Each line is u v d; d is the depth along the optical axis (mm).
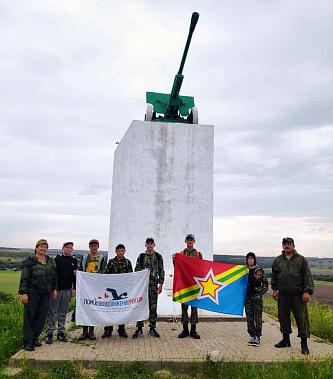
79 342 6387
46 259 6285
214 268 6844
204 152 9281
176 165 9125
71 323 8102
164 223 8883
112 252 10945
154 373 5164
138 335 6754
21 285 5895
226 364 5363
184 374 5195
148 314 6766
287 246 6371
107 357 5500
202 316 8281
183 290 6809
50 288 6145
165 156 9117
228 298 6656
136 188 8922
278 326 8109
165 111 10500
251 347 6250
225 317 8281
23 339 5922
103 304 6566
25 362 5246
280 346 6328
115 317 6559
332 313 9359
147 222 8836
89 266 6969
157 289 6969
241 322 8188
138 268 7051
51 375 4910
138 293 6742
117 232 10094
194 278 6844
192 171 9164
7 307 10195
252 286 6512
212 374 5070
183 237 8891
